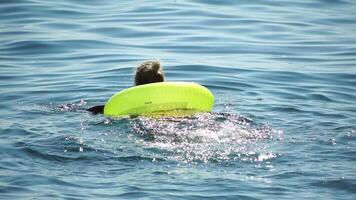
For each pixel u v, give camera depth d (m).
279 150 16.92
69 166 16.00
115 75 24.67
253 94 22.73
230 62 26.66
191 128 18.02
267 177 15.48
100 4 34.53
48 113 19.95
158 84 19.52
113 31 30.14
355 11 34.69
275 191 14.81
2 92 22.58
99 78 24.31
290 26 31.86
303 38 30.28
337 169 15.89
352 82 24.66
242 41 29.45
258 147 17.08
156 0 35.47
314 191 14.85
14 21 31.34
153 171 15.70
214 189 14.84
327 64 26.83
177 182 15.14
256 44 29.17
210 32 30.39
